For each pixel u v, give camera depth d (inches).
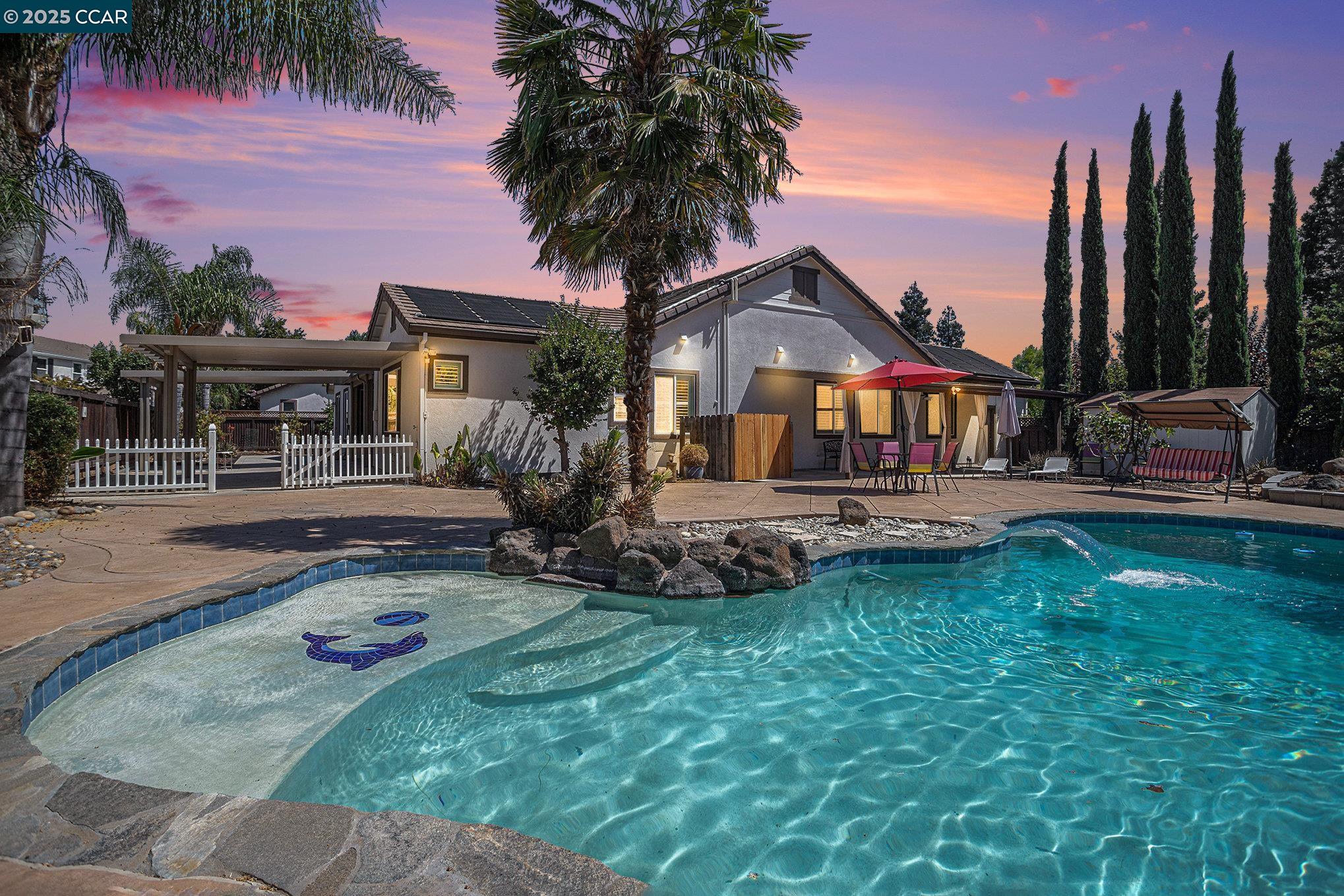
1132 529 410.9
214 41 335.0
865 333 829.8
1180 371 920.9
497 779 120.0
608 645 191.6
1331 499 462.3
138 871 68.6
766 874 94.7
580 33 299.4
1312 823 109.0
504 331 609.0
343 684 143.6
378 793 113.9
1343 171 1171.9
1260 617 228.2
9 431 330.3
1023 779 123.0
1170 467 580.1
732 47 309.1
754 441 641.0
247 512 384.5
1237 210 885.8
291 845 74.6
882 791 118.1
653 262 316.8
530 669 170.4
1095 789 119.6
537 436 637.9
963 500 483.2
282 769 106.3
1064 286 1104.8
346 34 349.1
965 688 165.9
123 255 362.6
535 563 259.9
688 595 242.7
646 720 146.2
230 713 127.6
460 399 601.9
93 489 447.5
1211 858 99.7
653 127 277.1
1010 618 225.8
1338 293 1090.7
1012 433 743.1
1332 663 183.8
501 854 75.5
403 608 207.8
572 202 307.3
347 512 386.3
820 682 169.2
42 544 271.4
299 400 1537.9
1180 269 920.3
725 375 708.7
